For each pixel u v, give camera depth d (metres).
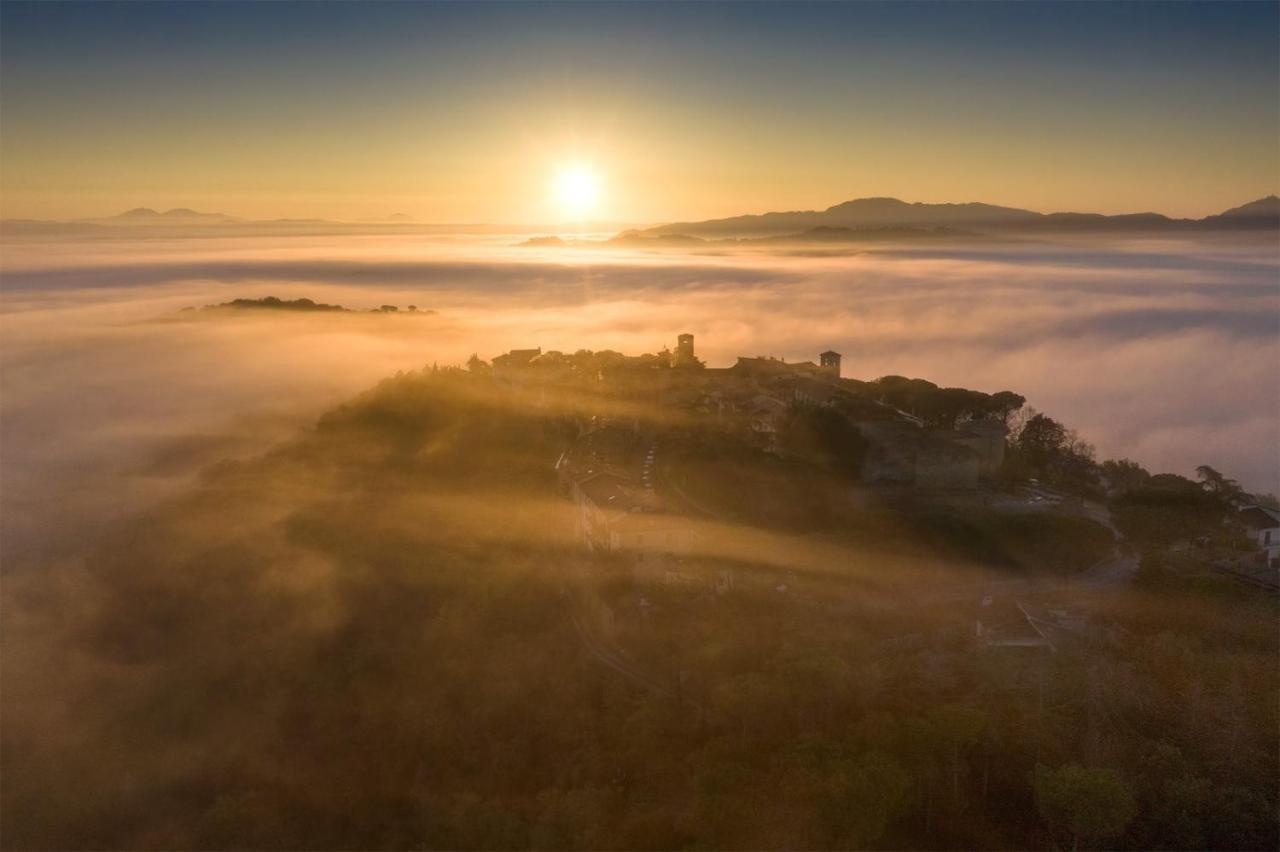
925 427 161.38
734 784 69.62
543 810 76.69
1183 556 113.75
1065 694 78.06
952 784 69.38
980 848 64.81
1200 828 63.81
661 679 91.31
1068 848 64.44
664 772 77.50
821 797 64.69
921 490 141.62
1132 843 63.81
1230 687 76.81
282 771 100.31
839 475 144.38
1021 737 71.81
